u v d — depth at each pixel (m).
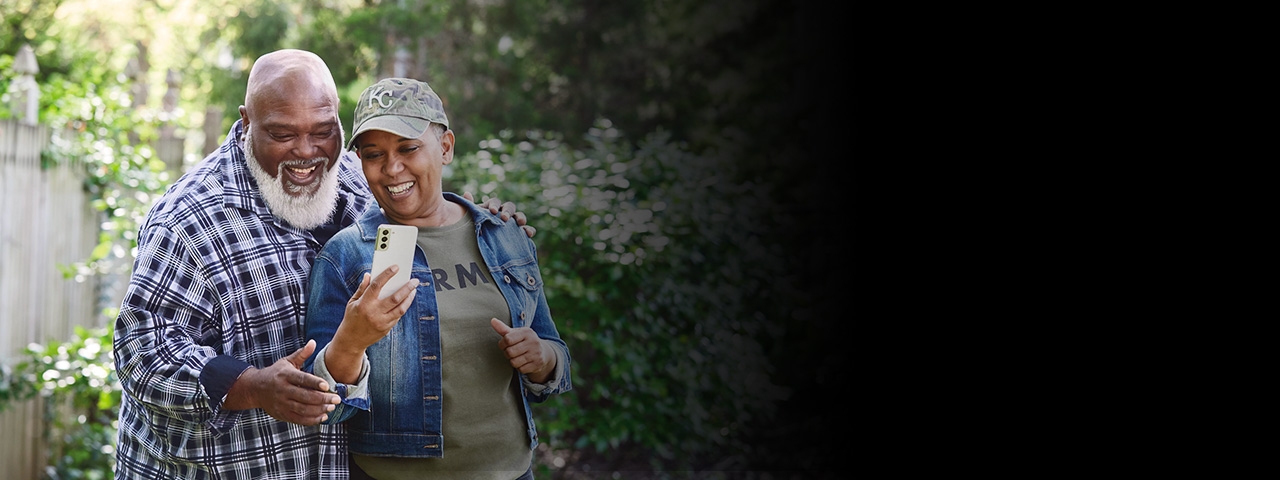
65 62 10.99
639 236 4.86
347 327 2.12
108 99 5.58
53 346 4.69
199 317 2.43
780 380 5.48
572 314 4.83
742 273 5.18
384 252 2.12
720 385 5.07
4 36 10.78
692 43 9.98
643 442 5.04
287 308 2.48
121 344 2.37
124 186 5.47
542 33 10.09
